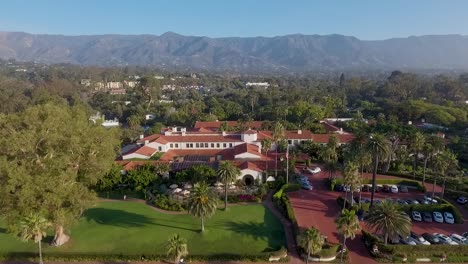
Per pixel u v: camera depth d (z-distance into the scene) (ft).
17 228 169.68
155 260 176.65
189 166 297.12
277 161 316.40
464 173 326.24
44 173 172.24
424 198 256.52
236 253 180.34
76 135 189.57
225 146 354.33
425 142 318.65
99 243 192.13
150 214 228.84
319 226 213.05
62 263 175.32
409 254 178.81
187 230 206.18
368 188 277.44
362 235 199.72
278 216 225.56
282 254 177.58
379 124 480.23
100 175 212.43
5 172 162.40
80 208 188.75
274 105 642.63
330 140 320.50
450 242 189.88
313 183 292.40
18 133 173.37
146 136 407.03
